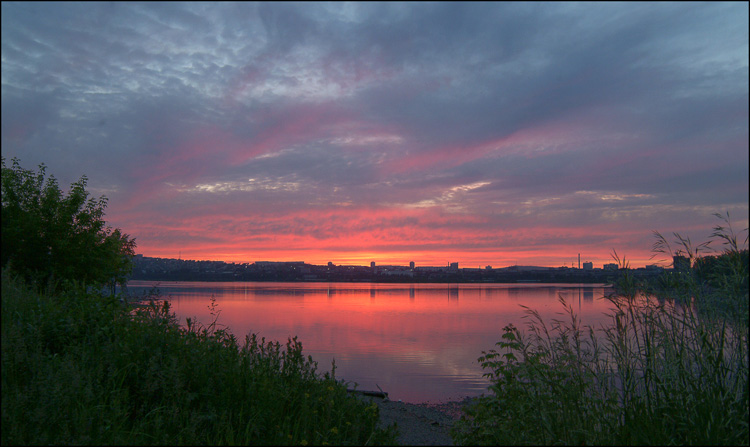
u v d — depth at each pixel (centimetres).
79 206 1708
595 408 529
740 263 507
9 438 412
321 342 2719
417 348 2511
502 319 4828
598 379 552
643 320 544
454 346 2612
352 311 6053
